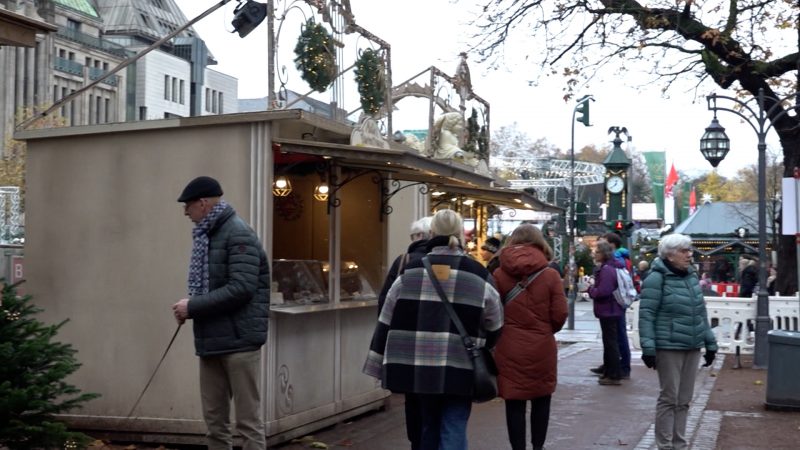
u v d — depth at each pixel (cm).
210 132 834
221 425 675
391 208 1077
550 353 748
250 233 664
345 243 1074
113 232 865
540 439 764
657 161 6969
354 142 932
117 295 860
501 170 5309
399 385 629
